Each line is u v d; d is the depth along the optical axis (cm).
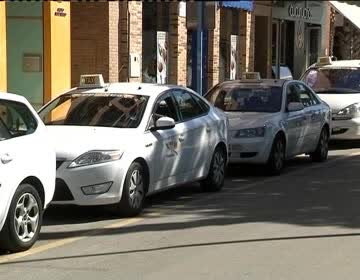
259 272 857
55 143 1158
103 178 1145
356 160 2008
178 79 2786
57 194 1136
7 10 2150
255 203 1338
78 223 1165
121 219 1193
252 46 3362
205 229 1108
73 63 2386
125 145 1179
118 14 2402
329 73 2438
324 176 1688
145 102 1296
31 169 980
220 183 1497
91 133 1203
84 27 2362
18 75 2173
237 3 3080
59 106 1348
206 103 1495
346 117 2247
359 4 4475
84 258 941
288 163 1947
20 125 1003
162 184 1284
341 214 1221
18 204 963
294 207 1291
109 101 1322
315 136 1922
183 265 894
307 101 1931
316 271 859
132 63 2453
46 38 2138
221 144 1504
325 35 4203
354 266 882
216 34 2977
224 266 886
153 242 1026
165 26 2738
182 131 1341
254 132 1656
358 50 4491
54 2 2133
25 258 945
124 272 867
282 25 3719
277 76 3662
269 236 1052
